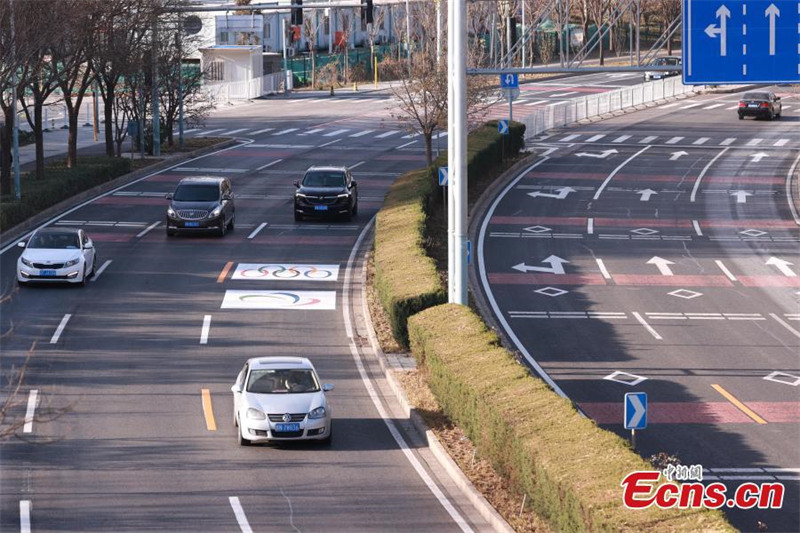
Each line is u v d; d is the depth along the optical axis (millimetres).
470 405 77500
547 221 173500
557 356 106375
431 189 169500
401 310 105250
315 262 144625
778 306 126562
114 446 80000
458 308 99688
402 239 133500
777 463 77062
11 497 69312
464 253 102125
